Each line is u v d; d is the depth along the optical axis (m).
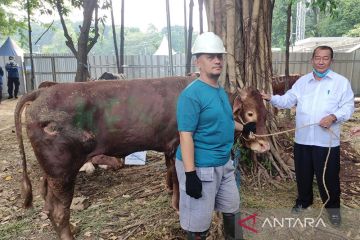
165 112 3.65
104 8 10.05
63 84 3.55
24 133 8.85
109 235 3.87
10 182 5.48
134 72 19.53
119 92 3.58
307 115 3.75
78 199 4.55
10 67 17.23
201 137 2.69
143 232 3.91
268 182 4.96
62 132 3.35
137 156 6.04
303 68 19.27
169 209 4.36
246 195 4.64
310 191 4.02
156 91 3.67
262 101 3.50
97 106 3.49
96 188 5.11
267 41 5.12
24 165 3.61
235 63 4.95
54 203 3.53
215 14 4.89
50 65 19.22
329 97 3.63
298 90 3.90
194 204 2.79
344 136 7.61
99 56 19.03
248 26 4.92
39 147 3.37
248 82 4.97
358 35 29.16
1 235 3.92
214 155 2.71
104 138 3.58
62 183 3.44
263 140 3.53
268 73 5.16
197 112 2.60
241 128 3.46
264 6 5.04
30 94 3.53
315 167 3.79
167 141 3.76
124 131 3.60
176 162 2.90
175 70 19.42
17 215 4.36
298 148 3.91
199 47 2.56
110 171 5.73
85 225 4.07
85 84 3.57
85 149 3.50
